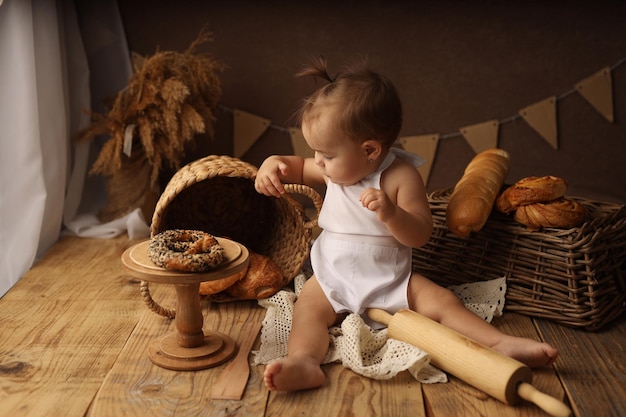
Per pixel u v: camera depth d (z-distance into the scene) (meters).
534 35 2.25
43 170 1.94
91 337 1.44
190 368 1.31
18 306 1.60
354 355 1.32
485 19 2.25
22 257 1.85
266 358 1.35
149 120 2.04
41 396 1.22
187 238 1.41
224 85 2.33
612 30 2.22
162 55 2.05
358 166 1.45
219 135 2.37
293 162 1.66
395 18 2.26
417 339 1.33
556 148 2.33
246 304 1.63
